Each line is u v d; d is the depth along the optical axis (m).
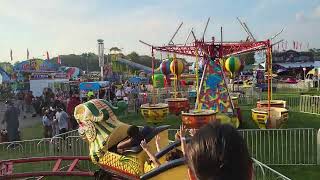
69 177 8.84
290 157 9.47
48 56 41.47
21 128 17.52
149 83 45.03
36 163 10.23
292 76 51.00
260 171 8.12
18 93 26.62
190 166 1.55
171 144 6.25
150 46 16.42
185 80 30.98
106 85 25.05
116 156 7.17
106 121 7.59
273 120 13.01
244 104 23.67
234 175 1.45
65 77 35.75
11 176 7.58
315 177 8.43
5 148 11.95
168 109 16.66
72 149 10.35
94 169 9.42
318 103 18.25
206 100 13.50
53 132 14.02
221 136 1.49
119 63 53.47
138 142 7.02
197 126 11.82
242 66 18.64
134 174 6.82
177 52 16.11
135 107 20.89
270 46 13.12
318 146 9.34
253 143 10.80
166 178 5.63
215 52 13.91
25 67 34.44
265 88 33.81
